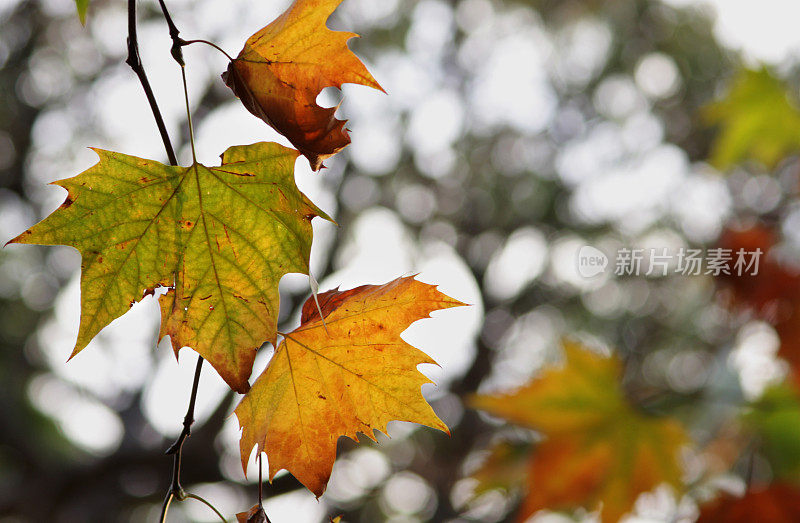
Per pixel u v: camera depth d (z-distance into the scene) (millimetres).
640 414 2070
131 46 791
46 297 7410
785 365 2158
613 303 6039
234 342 825
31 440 6527
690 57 7094
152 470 5727
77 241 804
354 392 921
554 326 7113
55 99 6695
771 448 2111
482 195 7777
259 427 894
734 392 2158
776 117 3363
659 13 7215
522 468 2191
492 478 2217
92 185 799
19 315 7305
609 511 2066
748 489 1890
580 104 7652
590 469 2064
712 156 3646
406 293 917
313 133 826
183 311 826
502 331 7500
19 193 6840
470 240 7781
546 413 2072
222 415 5465
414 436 6742
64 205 796
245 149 818
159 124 810
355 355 921
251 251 832
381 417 919
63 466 6156
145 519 6680
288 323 5594
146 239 824
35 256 7305
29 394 7211
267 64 835
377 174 7289
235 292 831
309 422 911
